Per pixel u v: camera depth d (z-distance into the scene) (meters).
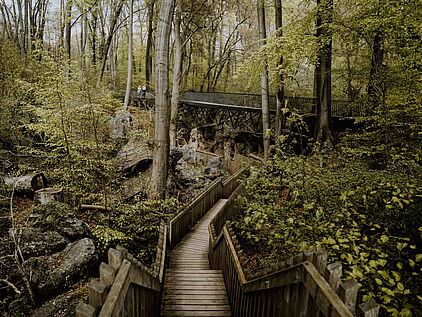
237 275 4.05
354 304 1.54
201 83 28.61
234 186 13.34
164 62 8.02
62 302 3.92
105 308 1.57
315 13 7.36
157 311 4.06
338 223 3.62
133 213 6.69
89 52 22.55
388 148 6.05
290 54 7.00
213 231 7.07
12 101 9.09
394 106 6.44
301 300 2.01
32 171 8.09
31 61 11.18
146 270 3.09
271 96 15.55
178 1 15.95
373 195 3.77
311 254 1.98
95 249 4.89
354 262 2.38
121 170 9.29
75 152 7.52
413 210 3.68
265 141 10.05
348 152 6.48
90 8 16.81
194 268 6.68
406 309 2.01
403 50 6.17
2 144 9.18
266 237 5.08
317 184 4.33
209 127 20.28
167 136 8.19
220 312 4.49
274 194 5.13
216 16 23.98
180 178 12.07
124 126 11.97
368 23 5.94
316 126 9.41
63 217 5.36
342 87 14.02
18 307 3.84
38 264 4.32
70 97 7.70
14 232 4.34
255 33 25.62
